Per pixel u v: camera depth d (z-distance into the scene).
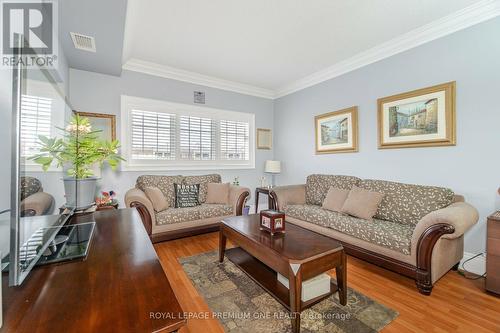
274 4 2.17
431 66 2.60
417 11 2.30
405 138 2.82
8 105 0.94
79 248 1.08
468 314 1.64
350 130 3.43
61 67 2.47
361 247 2.35
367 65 3.22
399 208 2.56
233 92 4.42
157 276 0.85
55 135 1.39
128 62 3.37
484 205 2.26
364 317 1.60
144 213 2.72
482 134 2.27
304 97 4.21
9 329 0.58
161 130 3.72
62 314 0.64
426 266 1.85
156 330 0.59
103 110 3.27
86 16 2.00
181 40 2.82
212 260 2.48
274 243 1.75
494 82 2.19
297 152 4.38
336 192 3.10
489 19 2.21
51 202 1.29
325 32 2.67
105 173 3.29
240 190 3.42
